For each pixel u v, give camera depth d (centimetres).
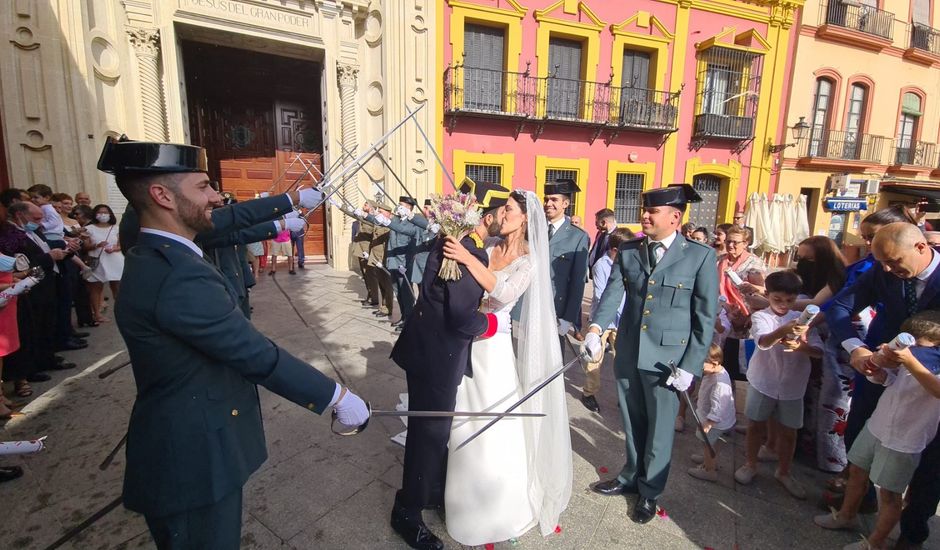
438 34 937
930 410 186
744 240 398
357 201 902
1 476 253
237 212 242
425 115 940
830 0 1240
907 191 1418
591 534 226
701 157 1218
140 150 125
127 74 716
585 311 681
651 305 234
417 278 528
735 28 1176
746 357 345
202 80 940
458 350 196
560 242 366
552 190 366
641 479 238
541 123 1027
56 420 320
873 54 1339
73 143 668
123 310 125
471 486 207
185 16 736
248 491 253
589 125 1068
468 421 212
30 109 638
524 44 1002
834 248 304
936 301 192
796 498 256
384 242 588
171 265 124
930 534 227
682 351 229
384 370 423
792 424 254
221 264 333
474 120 998
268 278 852
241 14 775
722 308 357
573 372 448
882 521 202
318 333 532
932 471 197
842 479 247
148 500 127
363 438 309
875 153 1390
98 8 684
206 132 954
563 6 1017
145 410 129
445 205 189
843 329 221
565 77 1071
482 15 955
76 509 234
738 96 1155
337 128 899
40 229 416
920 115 1471
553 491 221
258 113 994
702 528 231
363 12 892
